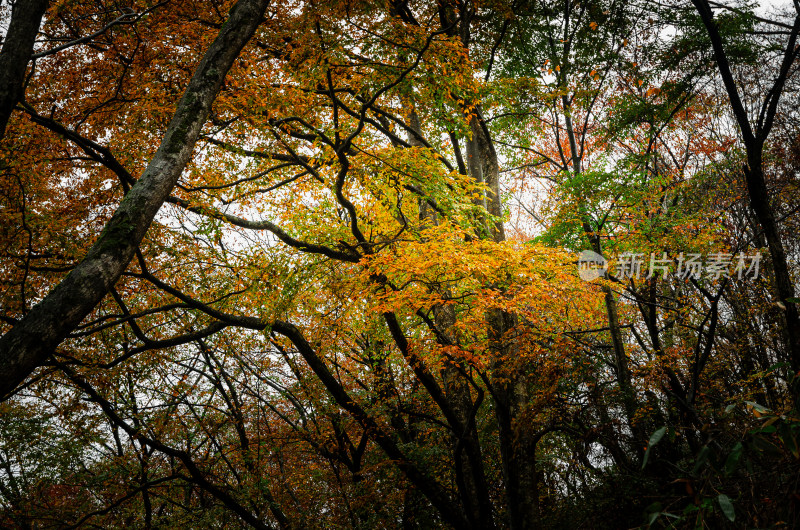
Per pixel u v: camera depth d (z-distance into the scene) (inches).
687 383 432.5
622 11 416.5
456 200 347.9
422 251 288.5
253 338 513.0
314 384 515.8
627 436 362.0
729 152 514.0
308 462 654.5
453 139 410.6
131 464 451.8
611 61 448.8
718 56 295.4
